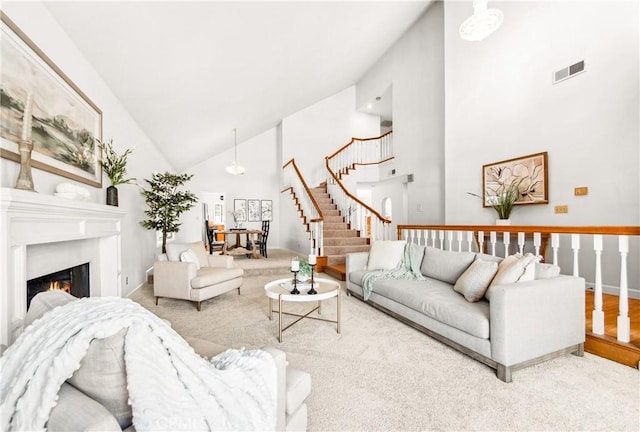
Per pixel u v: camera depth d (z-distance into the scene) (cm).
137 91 348
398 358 212
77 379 75
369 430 140
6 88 165
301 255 709
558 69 374
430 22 593
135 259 422
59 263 220
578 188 355
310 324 283
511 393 169
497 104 446
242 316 308
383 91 766
